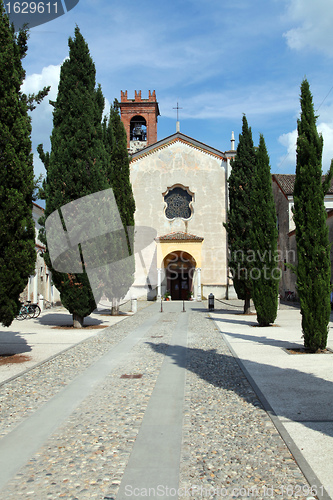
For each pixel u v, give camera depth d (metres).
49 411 6.32
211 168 38.94
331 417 5.82
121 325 18.69
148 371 9.05
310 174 11.59
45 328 17.55
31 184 10.31
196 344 12.87
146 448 4.92
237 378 8.32
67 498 3.81
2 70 9.76
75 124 16.56
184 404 6.65
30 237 10.42
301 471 4.25
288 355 10.67
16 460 4.63
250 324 18.36
